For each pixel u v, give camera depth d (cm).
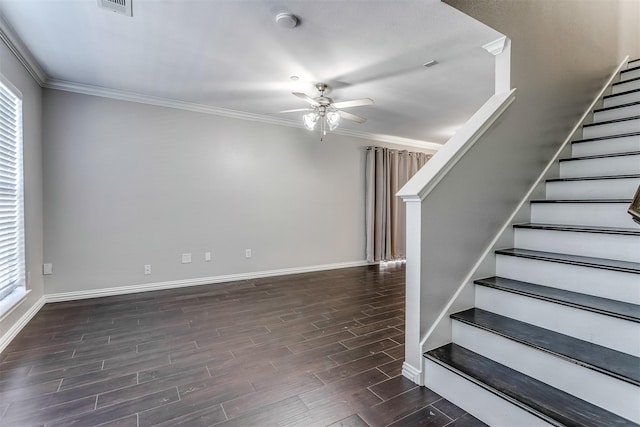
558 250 202
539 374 149
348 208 552
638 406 119
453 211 192
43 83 325
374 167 567
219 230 433
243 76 318
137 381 190
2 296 249
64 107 341
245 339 250
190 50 265
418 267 180
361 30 233
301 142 499
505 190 222
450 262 192
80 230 352
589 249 187
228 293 379
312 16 217
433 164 191
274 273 478
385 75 312
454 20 218
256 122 458
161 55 274
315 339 251
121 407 166
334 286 416
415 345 185
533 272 193
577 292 172
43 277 332
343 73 309
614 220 196
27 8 208
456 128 525
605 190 218
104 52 269
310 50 264
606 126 271
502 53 235
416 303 182
